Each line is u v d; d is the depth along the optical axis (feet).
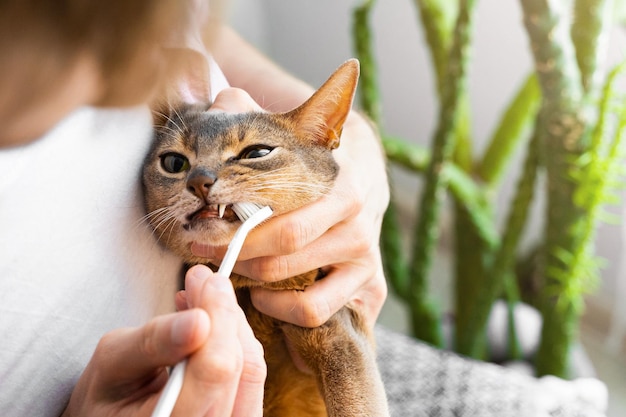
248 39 4.34
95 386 1.16
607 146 2.43
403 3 4.09
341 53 4.35
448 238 4.33
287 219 1.38
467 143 3.01
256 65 2.03
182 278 1.53
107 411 1.14
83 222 1.27
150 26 0.77
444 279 4.11
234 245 1.21
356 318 1.64
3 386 1.21
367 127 1.96
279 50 4.57
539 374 2.70
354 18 2.65
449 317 3.26
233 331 1.02
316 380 1.56
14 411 1.23
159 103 1.40
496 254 2.67
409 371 2.11
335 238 1.48
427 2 2.68
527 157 2.49
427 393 2.05
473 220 2.76
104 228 1.31
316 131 1.52
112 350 1.12
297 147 1.48
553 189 2.37
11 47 0.72
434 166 2.58
